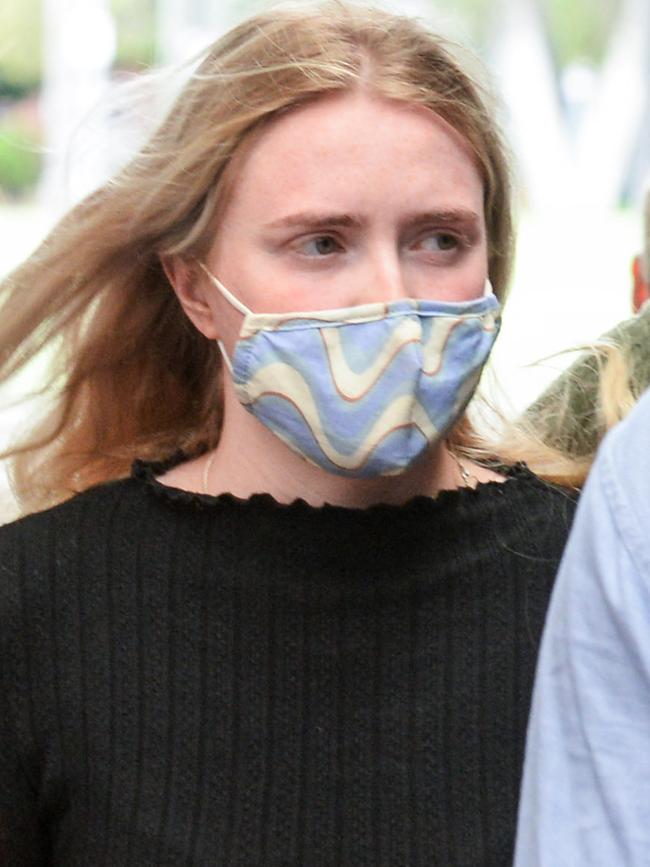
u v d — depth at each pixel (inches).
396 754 142.3
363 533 144.5
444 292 141.3
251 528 146.0
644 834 96.9
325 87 138.1
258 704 144.3
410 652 144.4
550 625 104.0
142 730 145.0
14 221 940.6
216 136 140.9
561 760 101.0
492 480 156.6
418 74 140.2
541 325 710.5
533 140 1363.2
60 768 146.4
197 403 171.5
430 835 140.0
